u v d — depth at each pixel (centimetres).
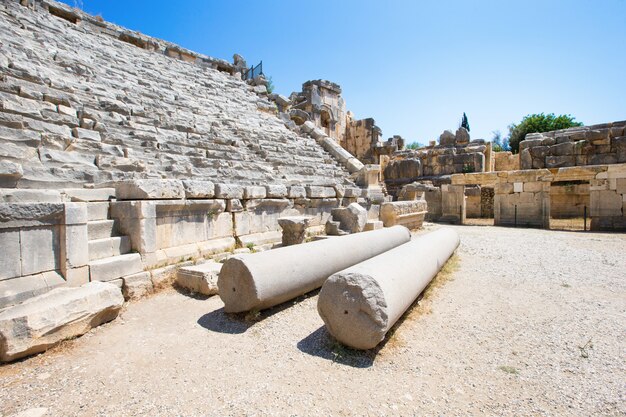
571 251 991
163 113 1070
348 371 345
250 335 425
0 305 390
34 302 400
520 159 2034
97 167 699
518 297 580
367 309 366
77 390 307
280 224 823
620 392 307
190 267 602
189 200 679
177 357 369
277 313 499
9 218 406
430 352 388
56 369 341
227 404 289
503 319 483
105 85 1038
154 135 928
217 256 710
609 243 1133
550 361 365
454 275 728
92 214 571
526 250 1013
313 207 1078
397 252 546
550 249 1028
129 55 1447
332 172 1447
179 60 1742
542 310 517
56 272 454
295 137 1630
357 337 373
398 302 402
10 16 1056
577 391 310
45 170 602
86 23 1510
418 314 500
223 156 1059
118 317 471
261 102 1814
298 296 563
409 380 331
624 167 1452
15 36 945
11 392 302
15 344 345
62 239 459
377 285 373
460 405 291
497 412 282
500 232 1464
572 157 1845
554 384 322
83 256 477
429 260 587
